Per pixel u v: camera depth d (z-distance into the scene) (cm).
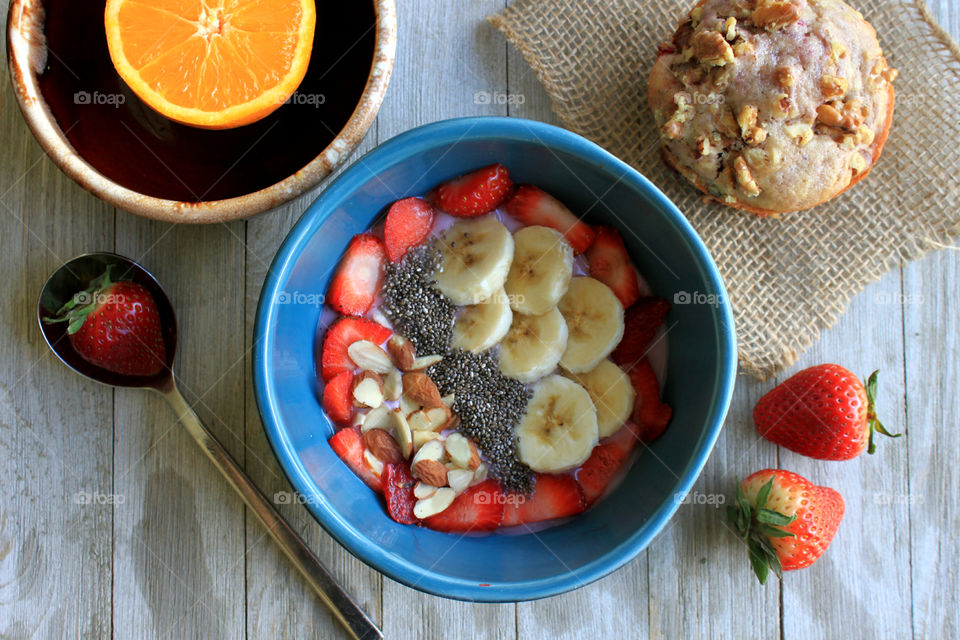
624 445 52
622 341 52
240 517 55
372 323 52
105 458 55
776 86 51
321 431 51
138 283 54
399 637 55
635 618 55
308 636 55
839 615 56
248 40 49
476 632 55
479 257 52
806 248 56
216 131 51
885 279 56
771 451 56
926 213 56
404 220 52
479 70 55
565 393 52
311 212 48
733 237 56
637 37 55
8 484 55
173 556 55
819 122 52
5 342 55
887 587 56
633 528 49
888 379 56
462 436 52
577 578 48
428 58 55
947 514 56
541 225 52
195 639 55
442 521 51
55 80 49
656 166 55
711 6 53
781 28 52
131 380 54
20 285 55
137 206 48
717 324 48
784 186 52
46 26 48
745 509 54
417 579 48
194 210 48
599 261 52
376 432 52
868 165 53
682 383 51
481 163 51
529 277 52
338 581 55
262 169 50
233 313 55
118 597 55
